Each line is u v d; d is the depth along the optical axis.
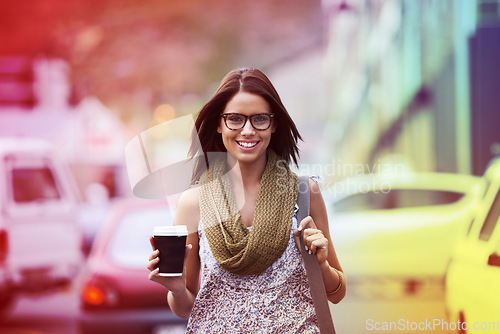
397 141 22.95
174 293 3.76
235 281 3.79
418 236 7.39
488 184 6.30
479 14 14.95
